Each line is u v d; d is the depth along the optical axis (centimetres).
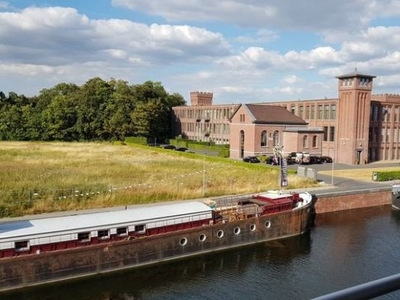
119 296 2383
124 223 2697
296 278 2623
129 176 4975
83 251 2498
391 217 4197
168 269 2769
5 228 2503
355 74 7288
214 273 2714
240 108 8081
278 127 7900
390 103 8106
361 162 7544
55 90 15512
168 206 3116
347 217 4172
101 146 10006
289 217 3400
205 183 4466
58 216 3028
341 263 2873
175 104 14325
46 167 5616
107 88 12900
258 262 2908
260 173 5469
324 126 7994
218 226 3025
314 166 6906
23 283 2334
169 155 7969
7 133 12056
